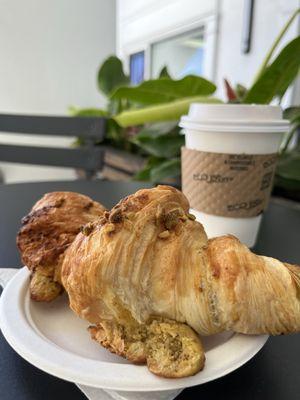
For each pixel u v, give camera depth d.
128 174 0.61
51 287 0.15
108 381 0.11
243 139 0.22
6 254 0.22
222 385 0.12
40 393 0.12
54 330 0.14
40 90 1.09
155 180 0.42
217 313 0.13
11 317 0.13
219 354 0.12
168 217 0.13
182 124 0.25
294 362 0.14
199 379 0.11
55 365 0.11
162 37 0.94
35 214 0.17
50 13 1.04
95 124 0.54
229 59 0.74
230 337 0.13
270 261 0.13
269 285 0.12
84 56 1.13
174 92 0.44
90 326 0.14
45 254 0.16
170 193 0.14
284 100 0.59
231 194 0.24
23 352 0.12
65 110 1.15
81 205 0.18
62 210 0.17
